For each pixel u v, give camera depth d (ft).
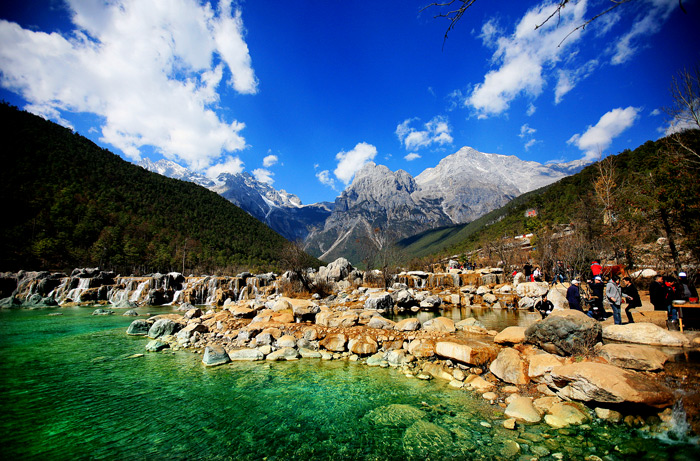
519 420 22.99
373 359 39.91
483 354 33.63
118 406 27.43
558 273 88.28
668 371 23.76
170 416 25.43
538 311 75.92
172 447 20.75
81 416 25.52
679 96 47.80
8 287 145.18
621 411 21.39
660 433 19.20
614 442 18.89
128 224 297.53
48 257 211.61
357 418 24.56
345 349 44.47
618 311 35.68
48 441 21.57
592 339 29.58
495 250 184.24
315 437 21.83
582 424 21.22
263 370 37.24
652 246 77.25
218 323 57.82
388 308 81.87
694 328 34.14
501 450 19.07
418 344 41.45
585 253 88.94
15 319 81.35
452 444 20.13
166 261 266.36
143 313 98.58
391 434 21.88
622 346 26.66
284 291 123.95
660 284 40.32
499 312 76.84
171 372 36.73
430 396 28.50
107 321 78.48
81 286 144.77
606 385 21.74
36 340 55.21
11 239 206.39
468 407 25.77
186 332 53.16
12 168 280.51
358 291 112.78
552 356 29.40
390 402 27.43
